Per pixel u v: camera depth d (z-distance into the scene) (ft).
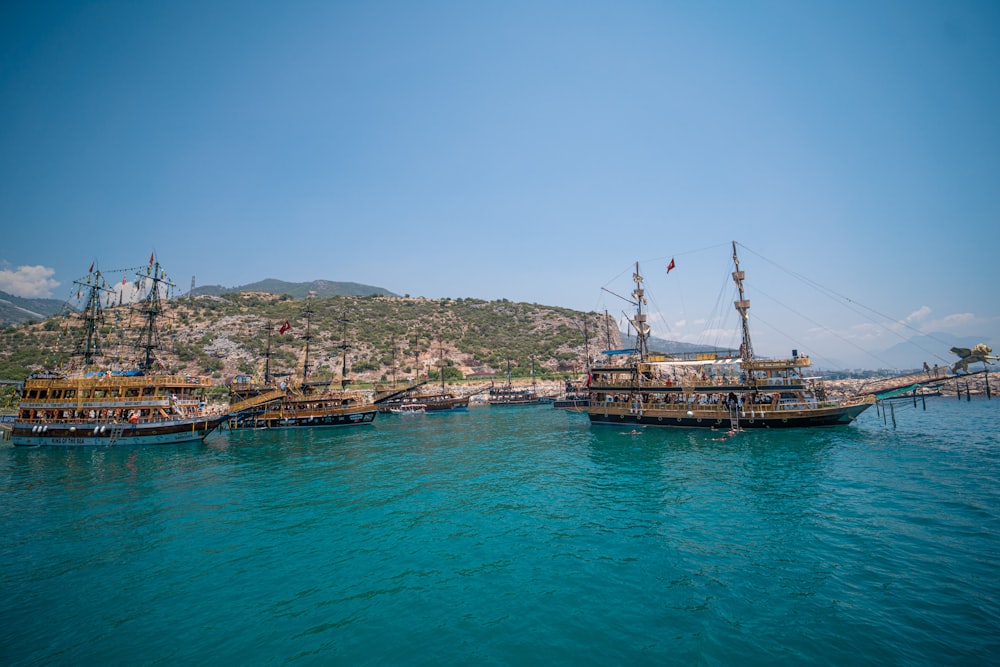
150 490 104.94
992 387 298.35
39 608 52.29
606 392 208.85
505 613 49.03
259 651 43.45
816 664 38.81
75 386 179.83
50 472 127.85
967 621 44.14
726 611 47.78
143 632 47.16
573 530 73.26
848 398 178.50
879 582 52.31
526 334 607.37
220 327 473.26
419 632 45.91
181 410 192.65
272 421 229.86
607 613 48.39
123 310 363.35
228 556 65.92
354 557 64.80
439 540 70.59
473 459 137.49
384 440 184.75
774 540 65.62
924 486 88.94
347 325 537.24
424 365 487.61
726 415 173.88
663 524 74.43
